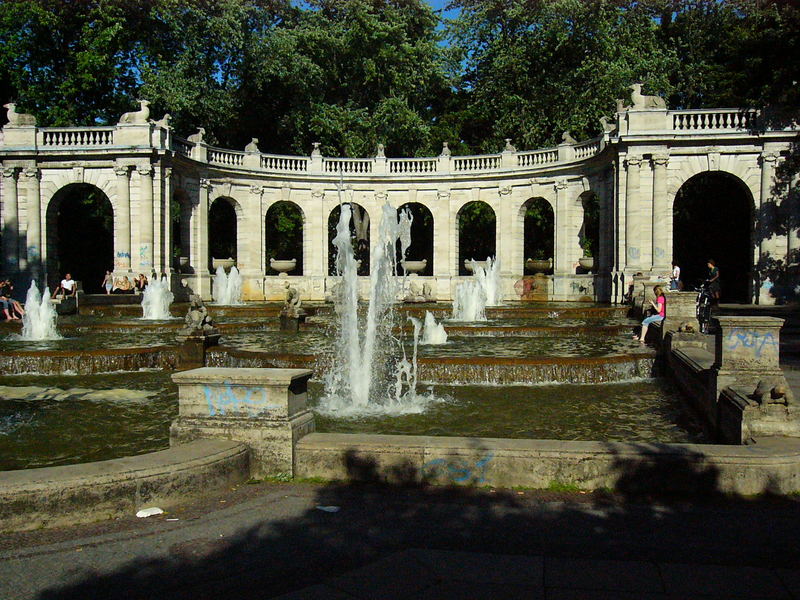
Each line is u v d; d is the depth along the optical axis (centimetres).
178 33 4244
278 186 4281
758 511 674
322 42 4716
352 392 1420
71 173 3534
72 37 4300
